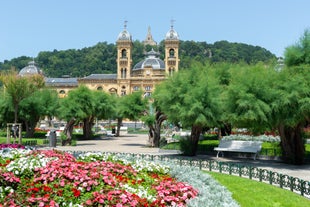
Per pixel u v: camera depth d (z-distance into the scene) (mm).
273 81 24312
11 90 40188
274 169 22625
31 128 51688
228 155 29953
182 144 30984
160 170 15281
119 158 17500
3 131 56531
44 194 10047
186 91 28172
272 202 12523
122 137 65500
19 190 10688
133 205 8906
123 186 10766
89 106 46719
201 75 30016
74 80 147500
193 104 26531
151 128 41844
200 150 32656
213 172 19844
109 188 10430
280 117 23766
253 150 27562
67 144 42844
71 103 44188
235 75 28016
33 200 8977
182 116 27047
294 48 25469
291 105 23266
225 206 9047
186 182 12797
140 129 95312
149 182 12633
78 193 9867
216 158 28531
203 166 22422
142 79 132750
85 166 12719
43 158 14242
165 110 29594
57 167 12055
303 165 24531
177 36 130875
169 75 32750
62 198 9656
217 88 28844
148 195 10109
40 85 51250
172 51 131625
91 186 10625
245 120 25047
